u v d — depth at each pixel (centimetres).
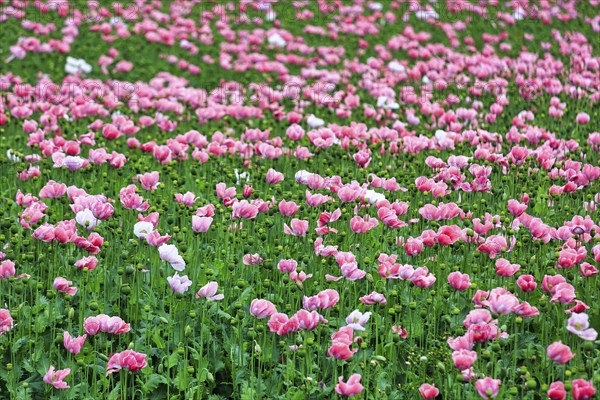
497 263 682
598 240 770
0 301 733
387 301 728
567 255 688
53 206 939
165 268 756
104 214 749
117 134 1050
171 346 709
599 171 848
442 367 618
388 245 829
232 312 742
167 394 650
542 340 687
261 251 812
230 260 799
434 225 783
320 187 850
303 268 777
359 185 885
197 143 1024
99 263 780
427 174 1021
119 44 1708
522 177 927
